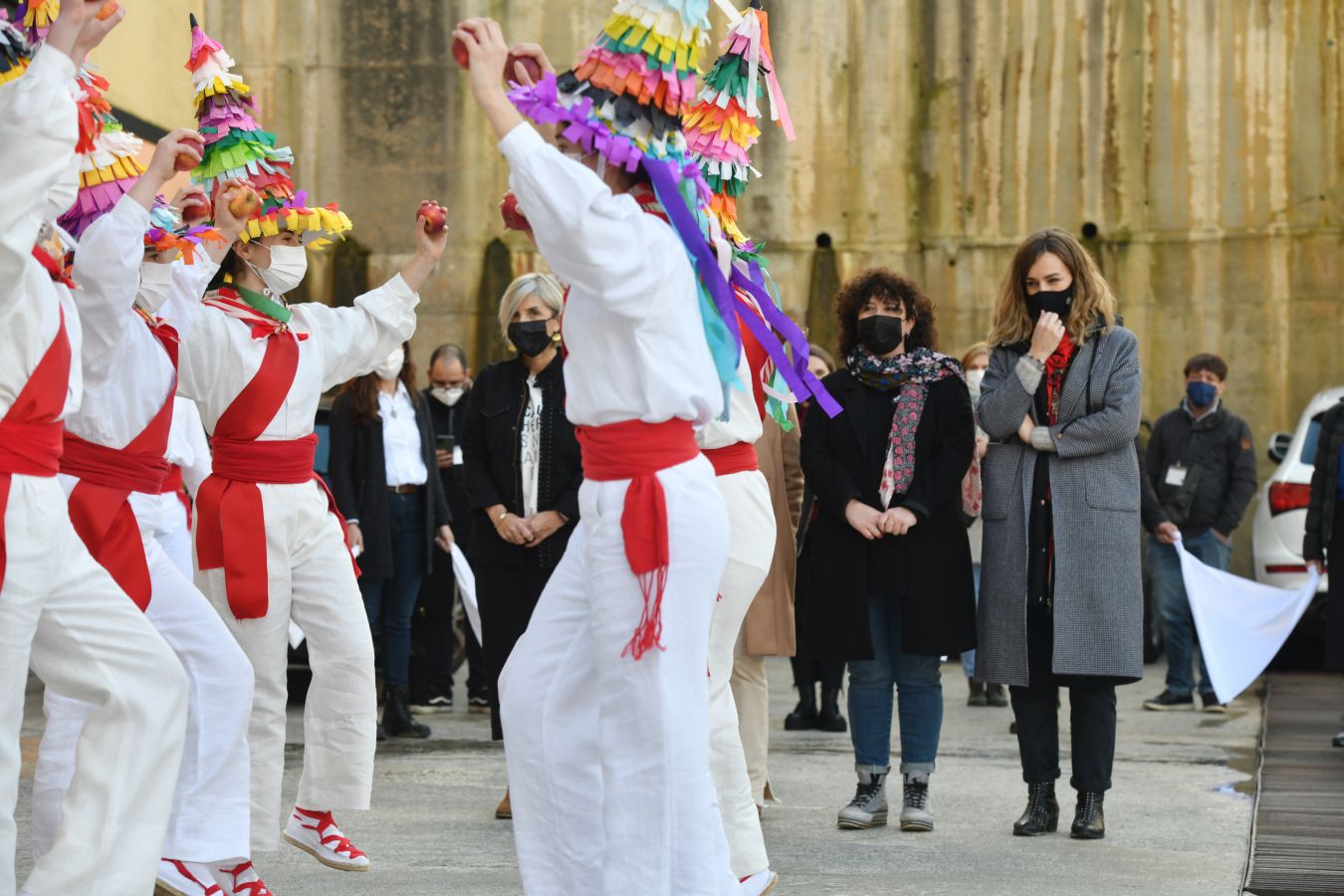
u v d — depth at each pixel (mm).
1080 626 6781
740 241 5457
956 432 7180
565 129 4109
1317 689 12508
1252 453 12086
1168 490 12070
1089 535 6848
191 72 5660
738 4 17562
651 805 4098
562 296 7656
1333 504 9992
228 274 5629
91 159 5062
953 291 17688
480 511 7531
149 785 4434
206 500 5547
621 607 4105
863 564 7059
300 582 5707
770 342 4629
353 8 18047
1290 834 6965
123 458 5008
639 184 4250
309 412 5672
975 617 7125
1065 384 6969
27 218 3980
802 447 7238
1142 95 17328
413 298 5961
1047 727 7035
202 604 5227
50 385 4234
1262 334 17156
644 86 4156
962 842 6820
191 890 5109
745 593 5648
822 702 10430
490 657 7527
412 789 8047
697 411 4164
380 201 18094
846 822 7125
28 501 4168
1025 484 6969
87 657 4367
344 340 5820
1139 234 17375
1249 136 17156
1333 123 16984
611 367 4113
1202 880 6070
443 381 11461
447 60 18016
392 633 9922
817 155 17812
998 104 17562
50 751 5051
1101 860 6441
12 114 3961
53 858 4332
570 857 4320
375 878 6086
